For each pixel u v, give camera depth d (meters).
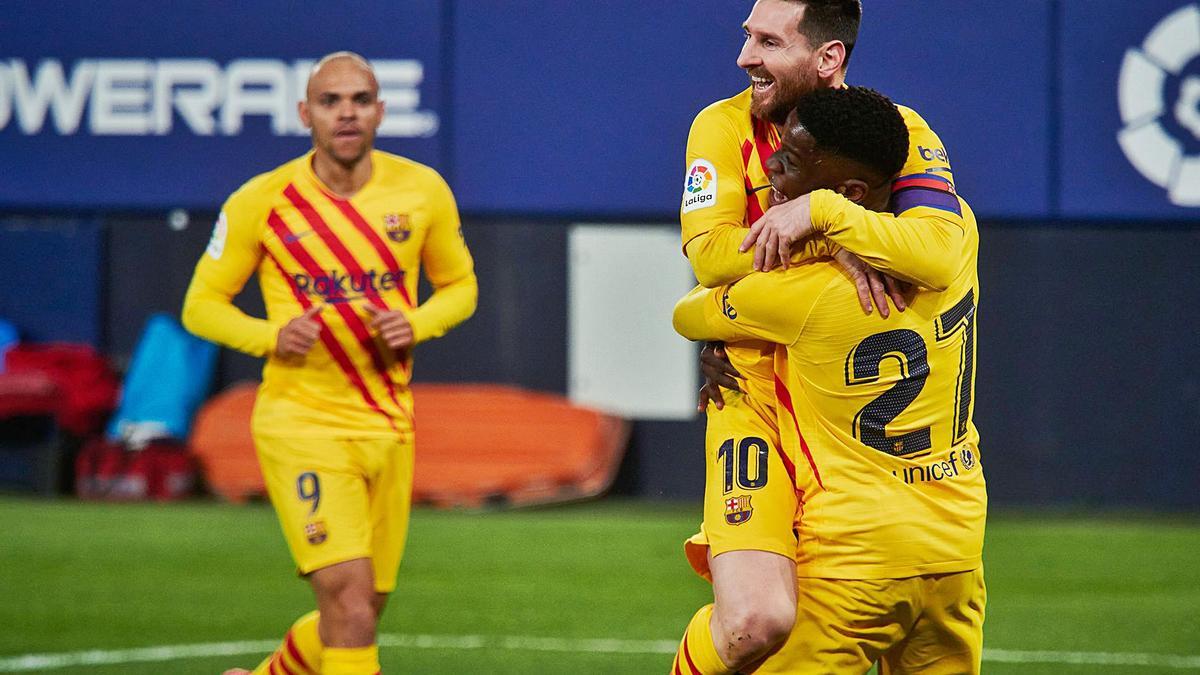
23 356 32.84
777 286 10.76
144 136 32.97
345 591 14.12
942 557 10.92
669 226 32.72
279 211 15.23
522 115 32.16
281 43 32.47
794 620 10.84
